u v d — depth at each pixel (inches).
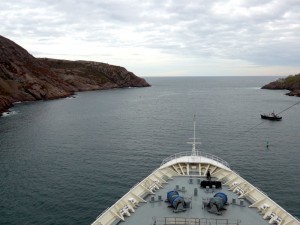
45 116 5467.5
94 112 6107.3
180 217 1015.6
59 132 4050.2
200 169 1472.7
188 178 1400.1
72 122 4879.4
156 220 997.2
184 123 4827.8
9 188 2102.6
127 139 3654.0
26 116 5418.3
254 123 4803.2
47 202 1878.7
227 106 7140.8
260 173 2422.5
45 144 3380.9
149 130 4234.7
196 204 1114.1
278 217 998.4
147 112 6195.9
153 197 1143.0
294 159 2815.0
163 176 1413.6
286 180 2267.5
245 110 6397.6
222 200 1069.1
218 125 4626.0
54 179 2274.9
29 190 2065.7
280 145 3353.8
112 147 3257.9
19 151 3083.2
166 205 1112.2
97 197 1947.6
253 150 3144.7
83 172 2428.6
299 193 2023.9
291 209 1793.8
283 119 5206.7
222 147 3275.1
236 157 2888.8
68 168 2534.5
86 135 3875.5
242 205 1098.1
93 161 2733.8
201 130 4217.5
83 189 2078.0
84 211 1761.8
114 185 2146.9
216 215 1030.4
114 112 6151.6
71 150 3129.9
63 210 1775.3
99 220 983.6
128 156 2901.1
